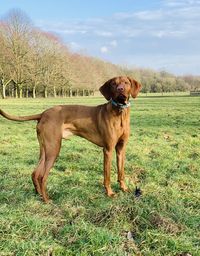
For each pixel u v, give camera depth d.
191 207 1.69
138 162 2.59
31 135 4.22
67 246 1.32
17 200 1.78
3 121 6.05
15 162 2.66
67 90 25.73
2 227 1.39
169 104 11.93
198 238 1.37
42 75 20.66
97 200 1.78
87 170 2.41
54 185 2.03
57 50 21.72
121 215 1.52
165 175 2.27
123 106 1.84
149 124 5.48
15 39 18.58
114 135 1.86
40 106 10.48
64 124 1.91
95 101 14.73
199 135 4.14
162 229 1.42
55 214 1.60
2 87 19.70
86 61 29.14
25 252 1.24
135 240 1.37
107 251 1.26
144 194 1.83
